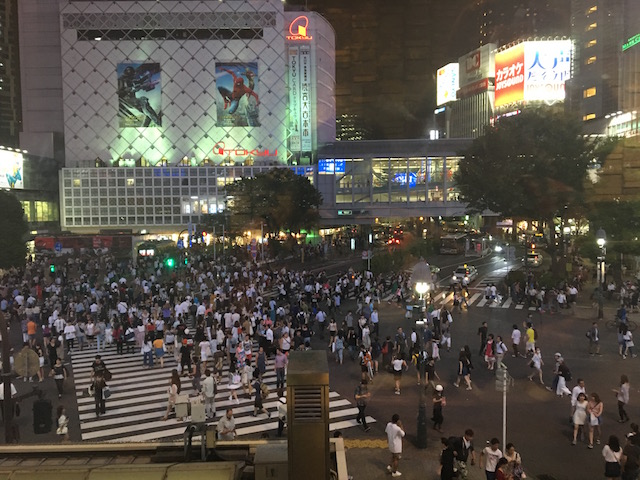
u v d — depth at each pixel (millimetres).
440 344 26422
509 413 18391
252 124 111688
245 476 6047
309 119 113000
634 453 12766
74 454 6707
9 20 140125
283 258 69000
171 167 104125
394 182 100125
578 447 15703
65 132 109312
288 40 112000
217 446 6652
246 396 20812
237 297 34844
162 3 108500
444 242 70938
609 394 19797
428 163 99250
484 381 21766
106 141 109750
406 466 14734
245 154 111938
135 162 109688
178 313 30266
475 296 41188
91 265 55219
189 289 43375
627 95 65250
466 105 184750
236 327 25641
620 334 24703
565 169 43094
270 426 17891
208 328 26312
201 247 71625
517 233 81750
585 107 74312
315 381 5578
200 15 109250
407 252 62656
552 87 145750
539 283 40438
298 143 113438
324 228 104500
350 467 14727
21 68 111438
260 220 74000
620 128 63906
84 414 19391
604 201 42000
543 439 16297
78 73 108500
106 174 103188
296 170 102312
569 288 36312
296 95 112688
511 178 44906
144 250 64000
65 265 56250
